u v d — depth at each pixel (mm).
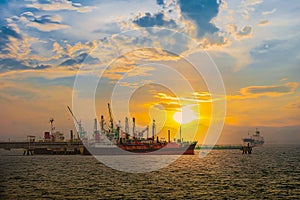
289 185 74938
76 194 62812
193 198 58938
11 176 93375
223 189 68750
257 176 92500
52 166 126375
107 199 57969
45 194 62938
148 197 59719
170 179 85438
